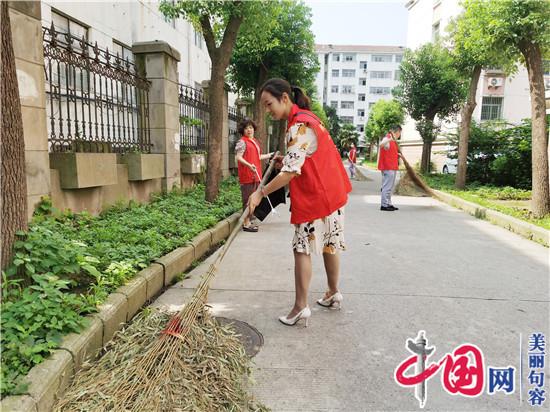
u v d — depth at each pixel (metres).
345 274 4.62
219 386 2.29
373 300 3.87
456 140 14.27
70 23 8.30
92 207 5.75
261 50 13.36
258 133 14.70
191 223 5.81
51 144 5.25
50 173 4.88
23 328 2.34
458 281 4.41
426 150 18.36
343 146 62.38
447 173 17.72
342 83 77.19
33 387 2.03
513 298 3.95
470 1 8.38
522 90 21.05
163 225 5.34
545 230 6.13
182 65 14.66
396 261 5.14
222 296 3.92
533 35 7.31
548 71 9.82
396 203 10.53
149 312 2.96
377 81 76.62
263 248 5.70
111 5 9.68
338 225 3.40
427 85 16.81
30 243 3.02
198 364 2.36
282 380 2.58
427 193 10.13
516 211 8.09
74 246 3.48
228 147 13.04
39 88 4.42
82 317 2.68
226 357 2.51
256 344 3.02
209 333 2.62
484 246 5.96
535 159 7.47
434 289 4.17
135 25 10.91
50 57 4.96
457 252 5.61
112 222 5.29
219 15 7.60
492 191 11.52
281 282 4.32
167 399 2.08
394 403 2.39
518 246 5.97
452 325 3.36
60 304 2.71
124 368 2.27
